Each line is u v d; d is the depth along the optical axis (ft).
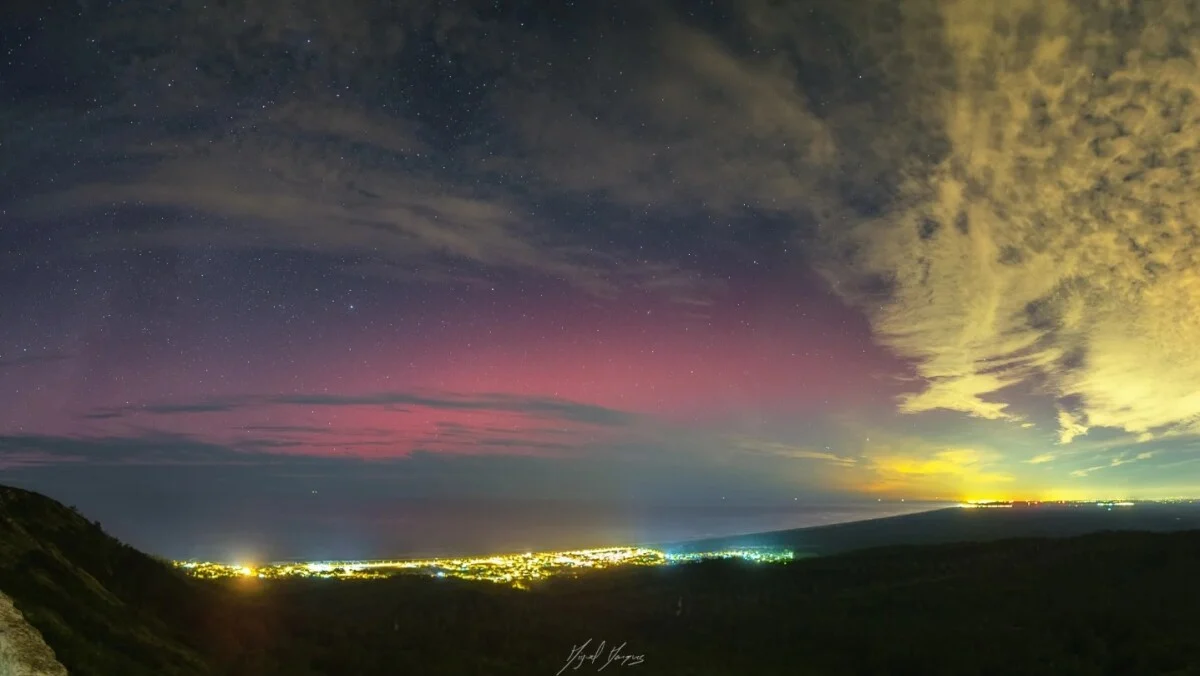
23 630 32.89
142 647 40.16
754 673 61.26
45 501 57.11
